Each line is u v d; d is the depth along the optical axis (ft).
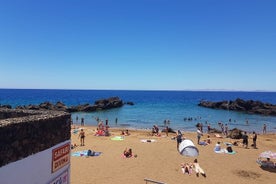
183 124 172.96
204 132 137.39
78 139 100.78
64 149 36.32
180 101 426.51
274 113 239.50
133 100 447.83
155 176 60.44
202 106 315.58
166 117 208.33
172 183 56.49
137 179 58.23
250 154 82.28
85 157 74.08
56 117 34.32
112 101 290.76
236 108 271.49
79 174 60.23
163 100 453.58
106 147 86.48
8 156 25.94
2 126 25.18
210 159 75.31
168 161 72.02
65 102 370.73
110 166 66.54
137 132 126.82
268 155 65.92
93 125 162.81
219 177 61.16
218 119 203.31
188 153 63.41
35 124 30.09
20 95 544.62
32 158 29.58
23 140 28.04
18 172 27.35
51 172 33.19
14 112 38.47
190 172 63.21
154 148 85.97
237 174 63.57
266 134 135.64
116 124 169.48
